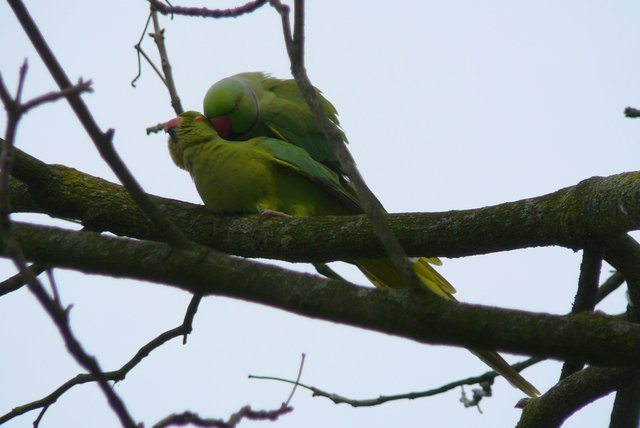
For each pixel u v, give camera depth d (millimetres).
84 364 4516
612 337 5035
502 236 7531
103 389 4512
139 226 8430
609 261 7801
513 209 7539
